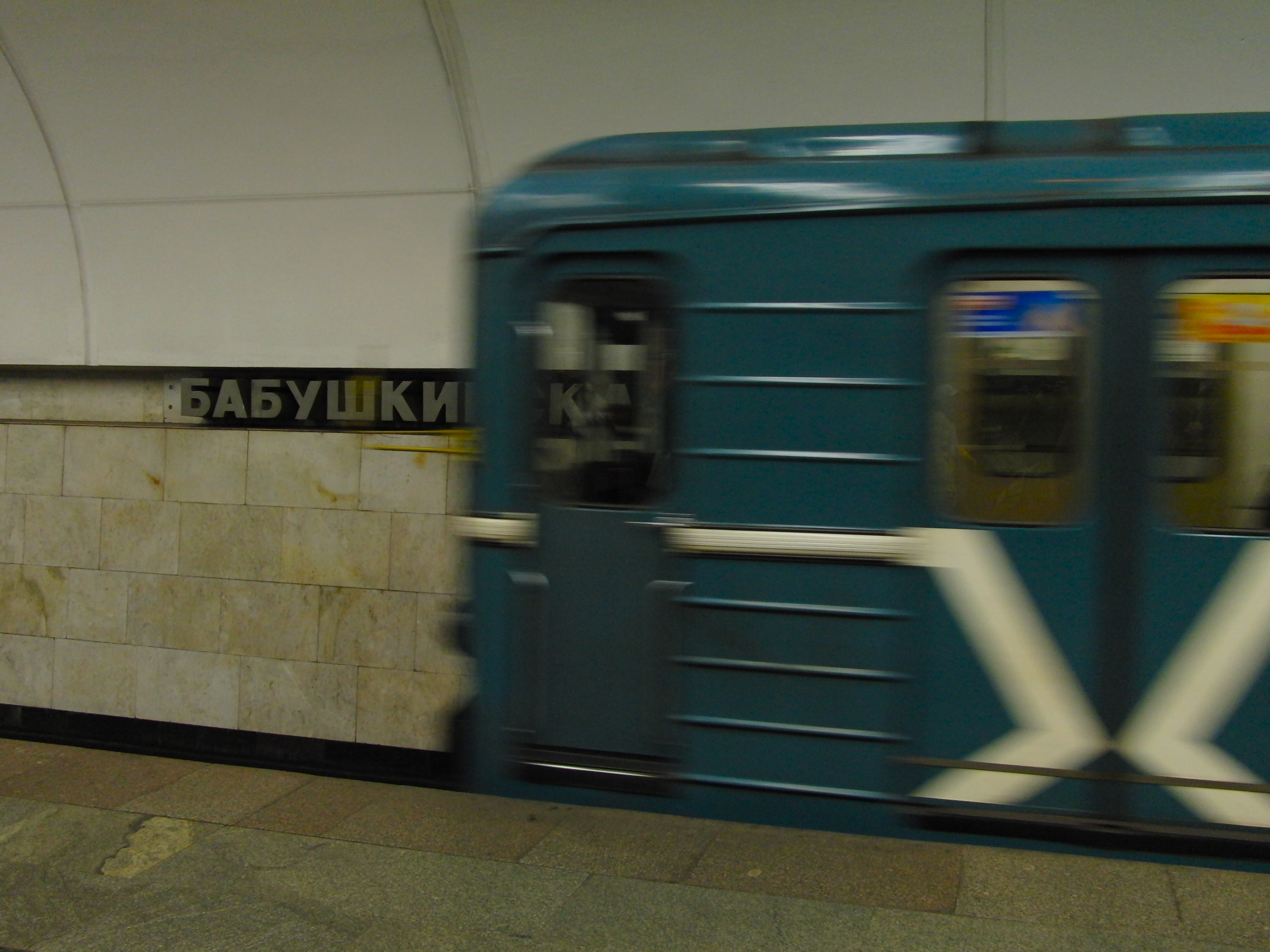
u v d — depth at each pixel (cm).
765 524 386
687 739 396
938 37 519
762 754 389
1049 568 368
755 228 390
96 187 639
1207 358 363
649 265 403
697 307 395
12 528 682
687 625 395
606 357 406
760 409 388
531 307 414
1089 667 366
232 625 650
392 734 627
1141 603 363
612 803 406
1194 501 362
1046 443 370
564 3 547
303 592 638
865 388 379
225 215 628
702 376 393
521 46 561
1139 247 365
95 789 570
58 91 620
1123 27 504
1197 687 361
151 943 377
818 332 383
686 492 394
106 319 655
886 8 519
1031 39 512
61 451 673
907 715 377
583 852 447
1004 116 523
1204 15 496
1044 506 370
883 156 389
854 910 384
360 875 436
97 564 670
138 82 611
